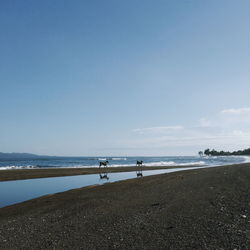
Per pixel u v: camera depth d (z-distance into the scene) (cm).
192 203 1127
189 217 909
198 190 1462
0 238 827
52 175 3350
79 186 2345
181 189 1565
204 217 896
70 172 3781
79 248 691
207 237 702
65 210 1216
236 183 1609
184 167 5197
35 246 732
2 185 2448
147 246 672
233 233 717
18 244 759
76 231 848
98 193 1717
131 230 812
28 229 920
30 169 4309
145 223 877
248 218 852
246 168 2712
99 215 1048
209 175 2205
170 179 2219
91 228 869
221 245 642
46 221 1025
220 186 1534
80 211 1158
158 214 984
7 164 7931
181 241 688
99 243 718
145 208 1110
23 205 1473
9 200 1683
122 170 4253
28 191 2062
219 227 777
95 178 3047
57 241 761
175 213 977
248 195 1198
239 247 621
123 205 1219
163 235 744
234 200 1122
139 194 1525
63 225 935
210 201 1141
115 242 717
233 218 862
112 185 2133
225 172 2355
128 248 667
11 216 1195
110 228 851
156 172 3888
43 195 1859
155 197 1367
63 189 2162
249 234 702
